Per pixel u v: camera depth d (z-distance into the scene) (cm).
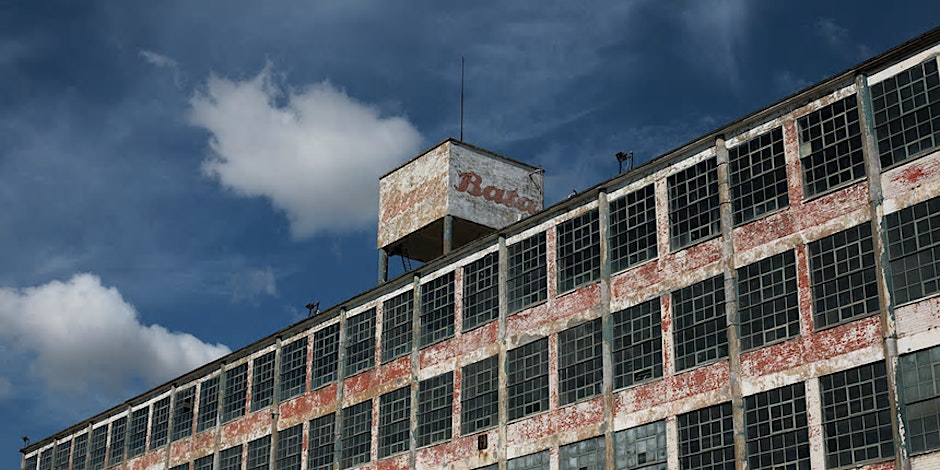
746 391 3634
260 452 5575
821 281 3531
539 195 5459
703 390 3759
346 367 5262
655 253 4047
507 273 4591
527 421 4316
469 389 4600
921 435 3177
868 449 3284
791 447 3469
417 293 4984
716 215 3878
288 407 5503
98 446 6825
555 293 4362
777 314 3622
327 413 5266
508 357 4475
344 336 5309
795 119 3719
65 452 7106
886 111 3475
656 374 3925
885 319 3316
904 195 3375
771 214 3716
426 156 5366
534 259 4497
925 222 3309
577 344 4222
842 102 3594
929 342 3219
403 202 5419
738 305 3738
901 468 3175
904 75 3450
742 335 3700
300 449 5344
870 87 3534
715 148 3931
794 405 3497
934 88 3366
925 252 3288
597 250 4247
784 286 3622
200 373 6156
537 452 4244
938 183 3303
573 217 4381
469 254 4794
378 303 5200
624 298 4097
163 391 6412
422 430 4753
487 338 4588
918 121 3391
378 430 4966
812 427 3431
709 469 3675
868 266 3416
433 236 5391
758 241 3731
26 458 7488
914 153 3384
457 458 4541
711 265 3844
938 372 3183
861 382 3353
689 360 3834
